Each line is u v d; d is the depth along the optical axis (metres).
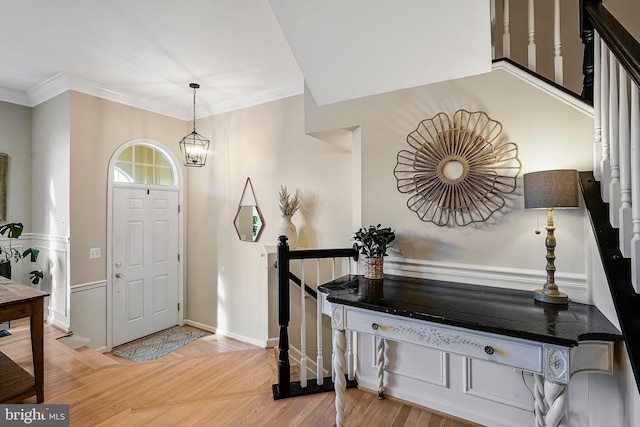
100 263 3.51
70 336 3.22
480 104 1.81
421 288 1.77
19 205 3.68
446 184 1.89
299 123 3.45
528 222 1.68
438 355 1.90
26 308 1.92
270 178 3.67
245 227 3.84
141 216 3.91
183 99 3.93
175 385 2.21
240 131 3.91
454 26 1.75
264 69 3.10
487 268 1.78
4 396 1.86
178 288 4.32
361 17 1.89
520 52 2.35
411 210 2.03
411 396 1.97
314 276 3.30
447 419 1.84
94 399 2.02
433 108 1.95
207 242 4.21
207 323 4.20
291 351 3.23
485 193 1.79
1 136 3.54
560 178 1.37
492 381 1.75
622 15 2.02
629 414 1.20
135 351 3.55
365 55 2.03
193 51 2.75
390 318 1.48
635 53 0.94
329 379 2.26
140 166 3.97
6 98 3.56
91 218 3.43
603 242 1.22
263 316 3.68
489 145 1.78
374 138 2.16
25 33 2.45
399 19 1.83
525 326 1.20
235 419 1.82
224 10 2.18
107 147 3.57
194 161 3.99
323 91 2.31
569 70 2.28
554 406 1.12
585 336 1.12
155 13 2.21
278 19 2.09
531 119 1.68
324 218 3.28
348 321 1.60
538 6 2.33
